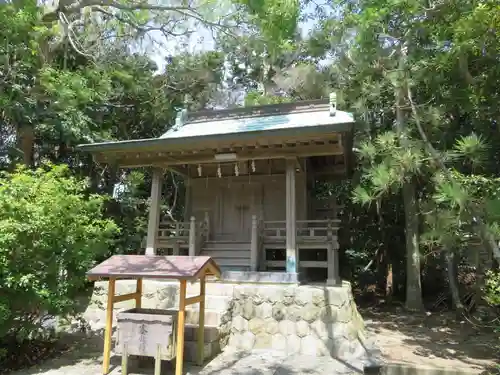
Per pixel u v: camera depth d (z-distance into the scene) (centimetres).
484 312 942
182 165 1058
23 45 925
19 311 564
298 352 655
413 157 725
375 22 959
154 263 537
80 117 1168
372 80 1149
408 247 1233
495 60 748
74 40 1109
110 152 895
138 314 514
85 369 551
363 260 1845
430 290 1562
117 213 1417
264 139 781
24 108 1038
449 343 769
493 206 486
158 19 833
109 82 1212
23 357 590
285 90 1644
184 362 582
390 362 600
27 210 539
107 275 514
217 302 710
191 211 1098
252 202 1059
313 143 820
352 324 681
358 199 807
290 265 803
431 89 927
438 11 750
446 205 637
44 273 561
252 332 691
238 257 946
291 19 569
